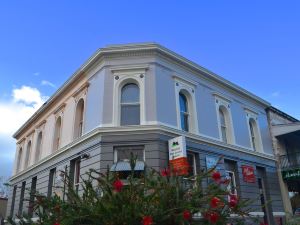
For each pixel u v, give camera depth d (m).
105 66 15.25
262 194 18.75
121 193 5.18
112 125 14.08
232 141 17.77
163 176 5.71
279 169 20.38
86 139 14.73
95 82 15.78
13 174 25.95
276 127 21.23
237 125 18.67
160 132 13.74
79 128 17.03
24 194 22.36
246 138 19.02
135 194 5.23
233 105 18.97
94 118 14.98
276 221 18.34
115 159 13.52
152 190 5.48
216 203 5.27
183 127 15.66
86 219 5.28
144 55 15.16
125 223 5.02
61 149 17.11
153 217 5.00
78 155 15.43
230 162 17.22
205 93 17.23
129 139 13.66
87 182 5.88
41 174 19.73
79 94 17.27
